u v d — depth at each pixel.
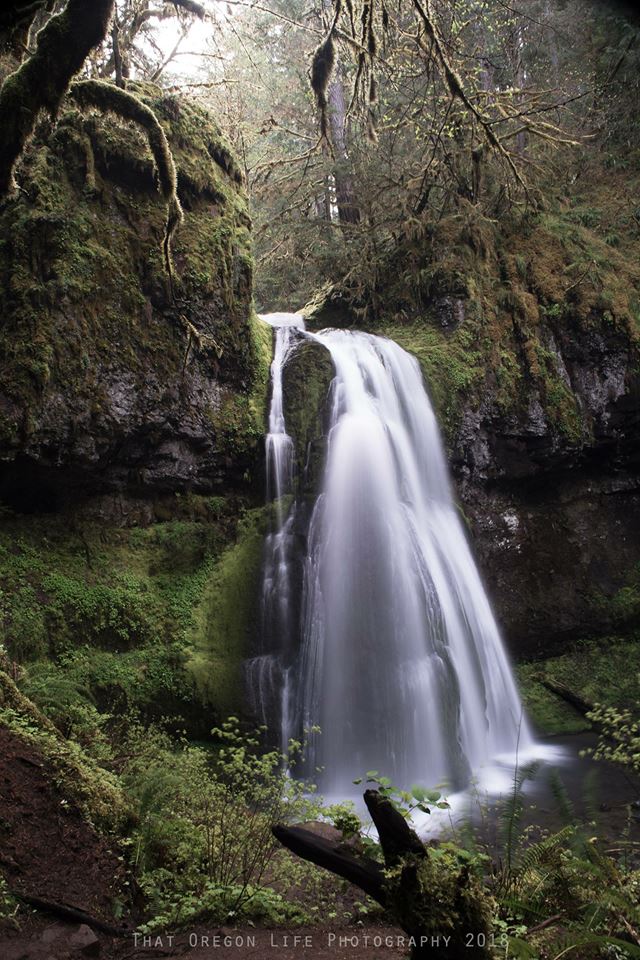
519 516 15.16
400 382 13.82
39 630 9.55
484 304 15.41
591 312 15.50
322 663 10.79
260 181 20.23
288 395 12.77
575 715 13.05
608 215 18.17
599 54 19.05
